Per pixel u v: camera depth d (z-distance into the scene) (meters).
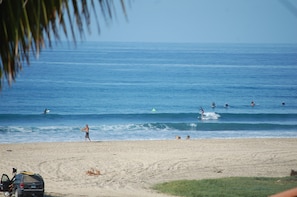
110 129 177.50
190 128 182.50
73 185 85.00
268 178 88.25
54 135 162.88
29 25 6.11
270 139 144.25
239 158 111.88
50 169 98.75
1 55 6.28
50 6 6.05
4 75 6.34
